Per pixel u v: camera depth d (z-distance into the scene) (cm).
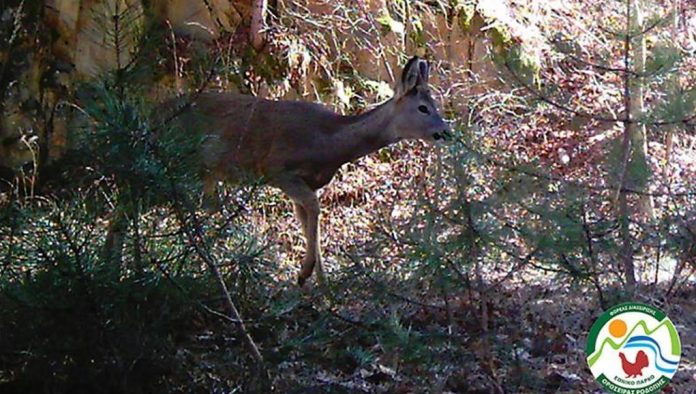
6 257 541
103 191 548
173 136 548
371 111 945
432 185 689
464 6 1491
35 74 1088
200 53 1177
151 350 546
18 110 1069
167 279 535
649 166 699
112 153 527
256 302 603
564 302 669
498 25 1480
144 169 526
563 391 594
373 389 585
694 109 683
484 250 591
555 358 637
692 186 785
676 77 719
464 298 644
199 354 577
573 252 611
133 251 541
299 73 1327
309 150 924
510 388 586
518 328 638
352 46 1420
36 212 554
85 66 1118
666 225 672
